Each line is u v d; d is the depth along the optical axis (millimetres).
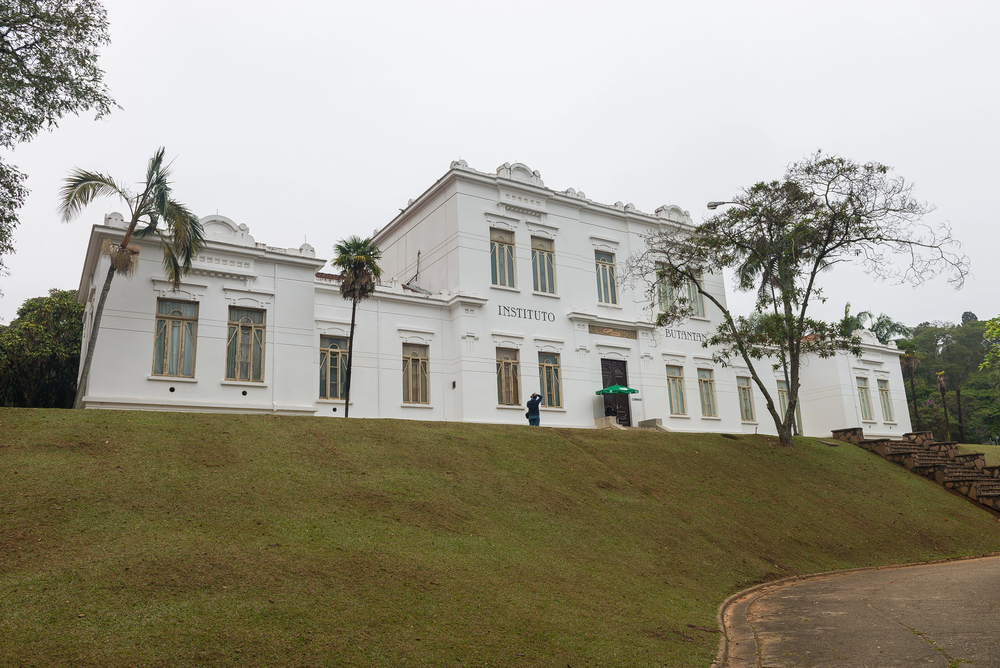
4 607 8133
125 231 21188
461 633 9180
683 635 10531
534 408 25297
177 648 7691
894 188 25484
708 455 23797
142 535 10633
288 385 23141
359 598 9672
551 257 32469
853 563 17953
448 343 29375
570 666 8734
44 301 27234
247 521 11812
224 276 22766
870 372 46156
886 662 8297
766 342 27734
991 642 8523
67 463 12984
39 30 17750
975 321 83750
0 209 18156
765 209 26688
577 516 16016
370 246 26297
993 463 33719
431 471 16500
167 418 16438
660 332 35000
